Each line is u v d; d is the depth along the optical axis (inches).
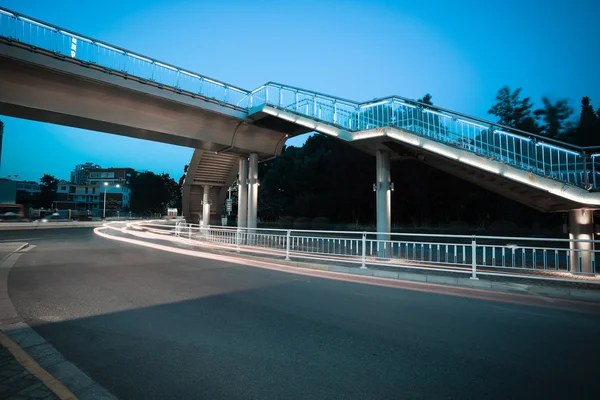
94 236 1019.3
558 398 129.5
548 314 242.8
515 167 423.2
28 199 3334.2
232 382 140.1
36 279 350.9
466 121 463.8
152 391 132.1
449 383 140.9
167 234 1032.8
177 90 670.5
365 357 166.1
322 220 1689.2
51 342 180.9
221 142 816.9
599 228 601.3
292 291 308.3
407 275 371.2
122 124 666.8
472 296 295.7
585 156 393.4
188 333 196.5
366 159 1321.4
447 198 1242.0
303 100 666.8
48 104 584.1
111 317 225.1
